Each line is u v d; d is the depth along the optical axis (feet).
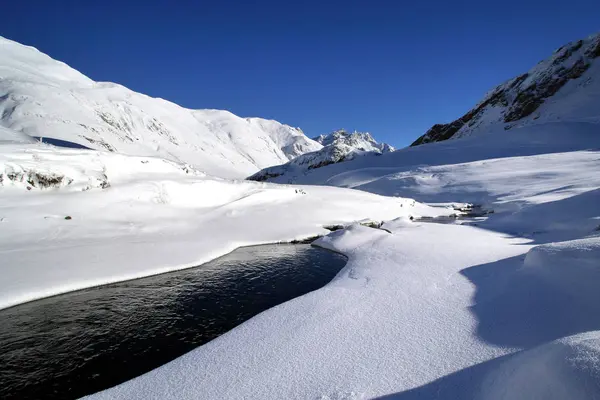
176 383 20.65
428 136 425.69
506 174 148.97
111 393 20.30
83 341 28.43
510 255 41.24
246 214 81.41
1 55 454.40
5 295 34.50
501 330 22.03
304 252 62.64
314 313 28.89
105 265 45.03
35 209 53.26
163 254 52.29
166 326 31.32
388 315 27.20
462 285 32.68
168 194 75.00
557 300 23.73
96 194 63.26
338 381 18.90
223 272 49.01
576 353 12.90
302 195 102.32
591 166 134.51
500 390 14.89
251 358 22.53
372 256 50.75
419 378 18.28
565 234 52.70
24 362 25.38
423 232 65.72
